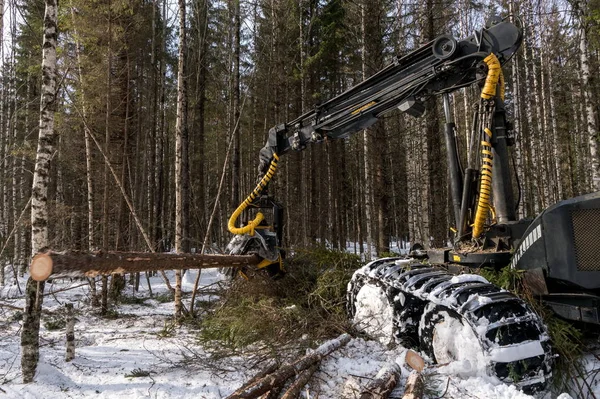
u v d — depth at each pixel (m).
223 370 3.56
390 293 3.82
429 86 4.28
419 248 4.89
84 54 9.23
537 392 2.59
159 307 7.93
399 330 3.65
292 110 17.81
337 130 5.07
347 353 3.53
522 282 3.24
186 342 4.80
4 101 15.24
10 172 14.51
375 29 12.20
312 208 17.30
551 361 2.66
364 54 12.16
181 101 6.78
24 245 14.91
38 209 3.80
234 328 4.32
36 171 3.84
